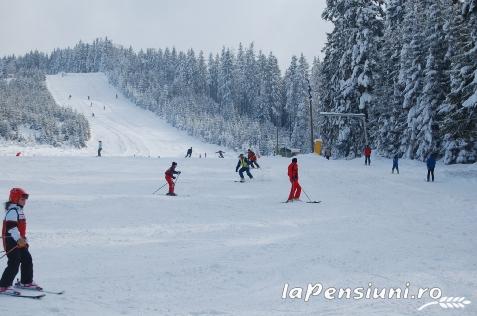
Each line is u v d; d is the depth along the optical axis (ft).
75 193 66.69
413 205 60.75
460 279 26.27
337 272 28.09
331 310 21.33
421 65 130.93
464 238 38.86
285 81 449.06
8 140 314.96
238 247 35.35
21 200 22.97
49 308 19.84
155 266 29.30
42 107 386.93
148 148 306.14
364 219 49.65
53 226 43.14
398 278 26.58
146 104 503.20
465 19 97.35
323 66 169.17
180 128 404.77
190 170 99.71
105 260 30.63
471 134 107.45
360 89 144.87
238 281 26.27
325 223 47.14
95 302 21.52
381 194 71.67
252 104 482.69
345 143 151.02
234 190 74.43
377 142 156.97
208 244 36.45
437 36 125.59
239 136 354.74
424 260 30.89
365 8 142.82
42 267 28.35
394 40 152.66
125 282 25.53
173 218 49.11
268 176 92.73
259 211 55.16
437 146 127.85
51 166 95.50
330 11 157.17
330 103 164.25
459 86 104.63
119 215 50.34
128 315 19.75
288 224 46.44
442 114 124.98
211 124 375.25
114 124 411.95
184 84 557.74
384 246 35.55
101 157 115.03
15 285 22.75
